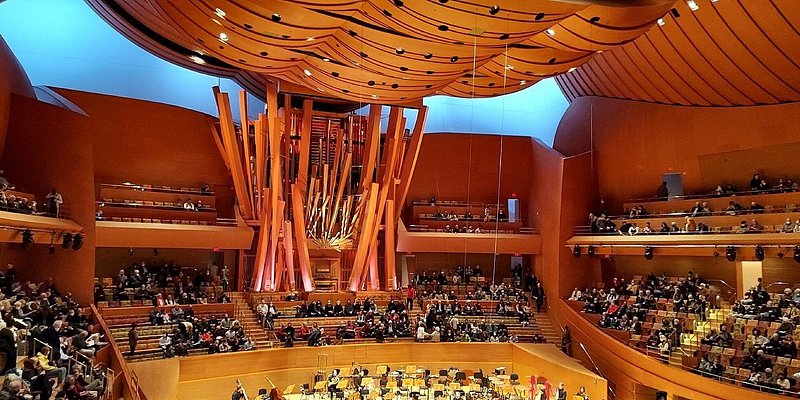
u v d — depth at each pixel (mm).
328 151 25422
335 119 25641
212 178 26062
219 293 22531
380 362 20422
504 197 29328
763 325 16734
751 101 20219
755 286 20906
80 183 18688
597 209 26812
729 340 16859
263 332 20500
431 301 24359
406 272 28078
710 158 22359
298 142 25062
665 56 20172
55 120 18438
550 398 18375
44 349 11555
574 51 17000
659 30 19047
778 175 20422
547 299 25797
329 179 25000
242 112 23438
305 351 19359
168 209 23906
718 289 20766
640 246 22391
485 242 26578
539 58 17297
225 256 25656
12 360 10094
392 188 25250
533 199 28438
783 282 19859
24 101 18000
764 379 14711
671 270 23875
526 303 25453
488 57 16266
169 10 14867
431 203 28531
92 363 12742
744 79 18953
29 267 17906
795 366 14742
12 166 17781
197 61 25094
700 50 18672
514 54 17234
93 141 23594
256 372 18266
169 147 25047
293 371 19062
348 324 21438
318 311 22172
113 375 13898
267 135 23734
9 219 13961
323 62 17625
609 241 23500
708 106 21938
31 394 9305
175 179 25234
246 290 23766
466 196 29109
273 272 23250
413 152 25312
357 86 18891
